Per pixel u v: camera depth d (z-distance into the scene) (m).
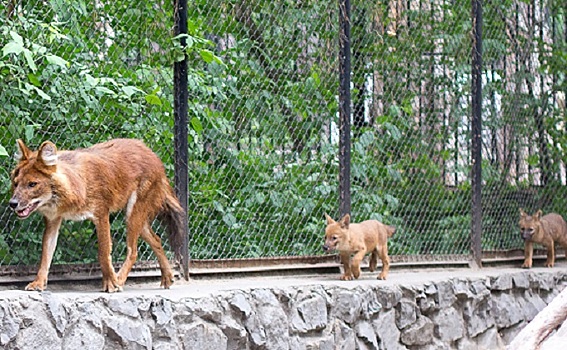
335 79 10.23
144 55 8.70
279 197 9.76
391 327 9.25
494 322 10.60
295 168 9.91
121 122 8.54
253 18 9.63
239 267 9.23
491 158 12.02
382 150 10.82
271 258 9.53
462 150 11.53
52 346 6.47
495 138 12.08
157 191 8.14
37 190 6.89
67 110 8.12
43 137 8.02
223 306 7.76
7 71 7.67
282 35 9.84
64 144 8.18
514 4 12.38
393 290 9.28
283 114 9.84
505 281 10.79
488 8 12.02
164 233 8.81
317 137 10.10
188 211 8.86
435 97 11.37
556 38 13.03
